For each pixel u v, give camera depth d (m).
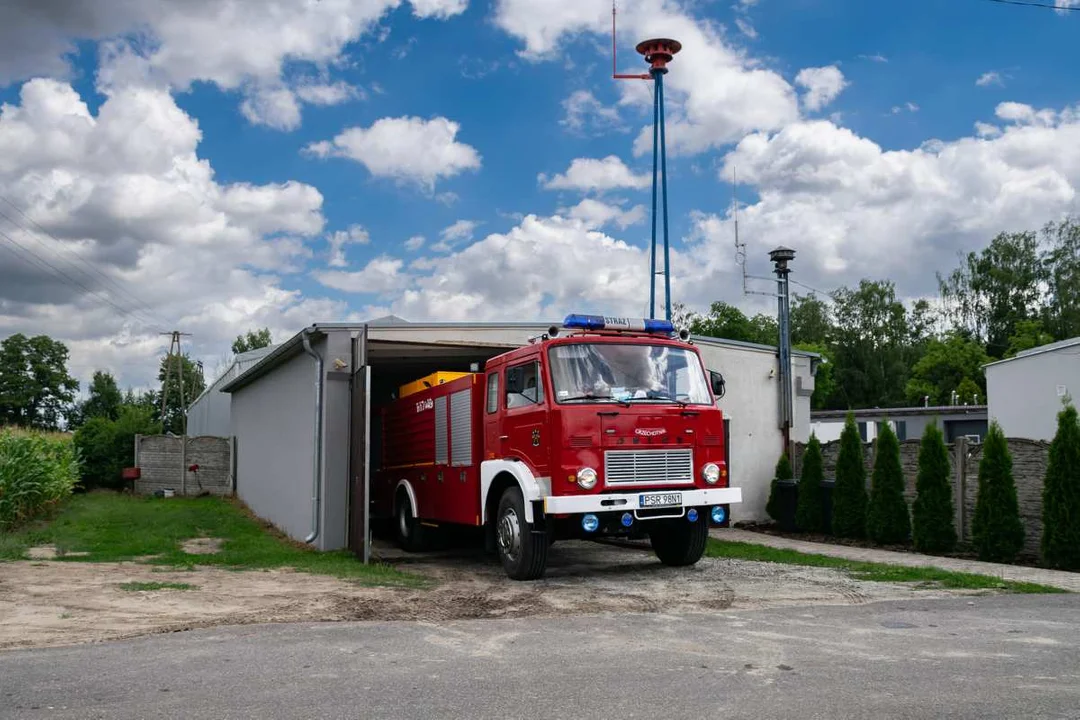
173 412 66.38
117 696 4.88
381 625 7.02
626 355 10.01
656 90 18.30
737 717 4.46
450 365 16.25
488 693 4.92
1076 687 4.97
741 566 10.91
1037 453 11.62
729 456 16.42
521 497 9.83
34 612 7.61
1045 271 64.06
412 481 13.46
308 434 13.33
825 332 71.00
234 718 4.48
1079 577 9.66
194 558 11.48
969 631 6.61
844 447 14.30
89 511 18.55
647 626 6.93
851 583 9.38
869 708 4.58
